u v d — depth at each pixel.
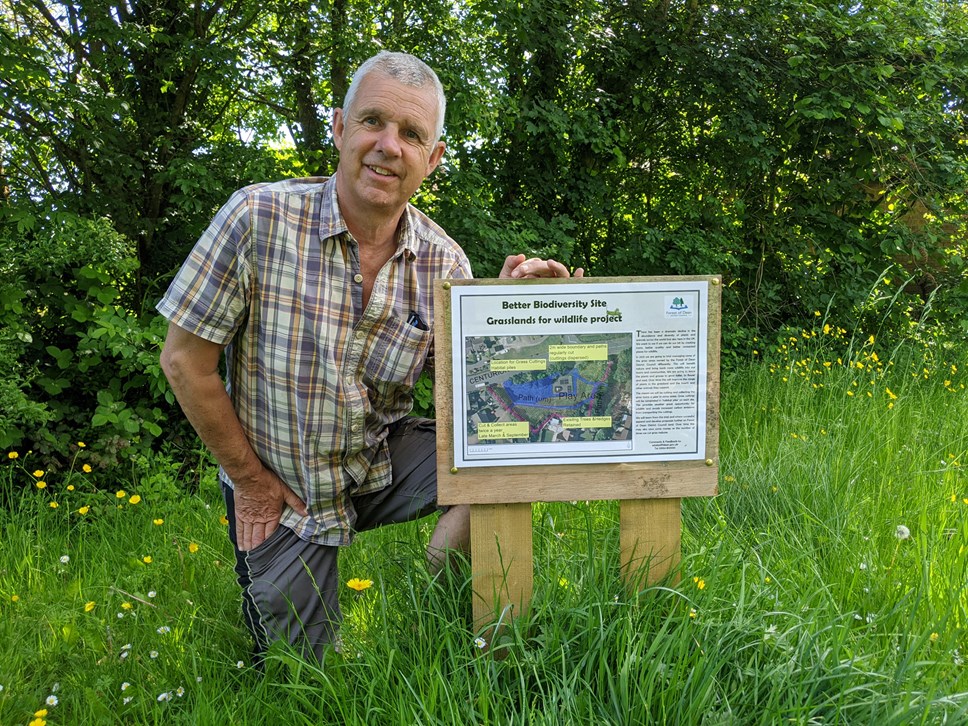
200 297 2.05
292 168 5.40
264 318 2.12
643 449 2.13
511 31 6.10
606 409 2.11
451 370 2.06
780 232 7.16
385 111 2.07
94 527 3.33
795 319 7.30
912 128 6.83
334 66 5.50
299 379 2.14
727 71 6.90
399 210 2.20
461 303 2.05
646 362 2.10
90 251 3.94
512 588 2.15
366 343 2.22
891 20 6.80
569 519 2.96
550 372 2.09
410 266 2.27
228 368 2.30
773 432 4.13
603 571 2.21
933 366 6.03
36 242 3.90
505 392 2.08
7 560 2.94
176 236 5.03
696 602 2.13
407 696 1.89
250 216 2.06
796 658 1.95
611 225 7.29
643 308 2.08
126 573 2.87
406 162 2.10
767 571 2.44
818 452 3.62
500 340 2.07
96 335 3.87
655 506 2.17
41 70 4.04
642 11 7.02
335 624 2.28
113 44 4.48
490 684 1.91
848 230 7.16
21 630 2.45
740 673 1.89
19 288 3.82
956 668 2.10
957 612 2.30
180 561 2.90
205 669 2.17
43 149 4.59
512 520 2.13
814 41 6.50
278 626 2.22
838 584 2.47
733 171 7.28
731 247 7.03
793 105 6.96
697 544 2.58
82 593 2.68
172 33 4.96
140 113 4.89
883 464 3.61
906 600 2.30
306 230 2.12
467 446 2.09
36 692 2.19
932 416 4.62
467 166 6.10
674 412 2.12
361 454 2.31
